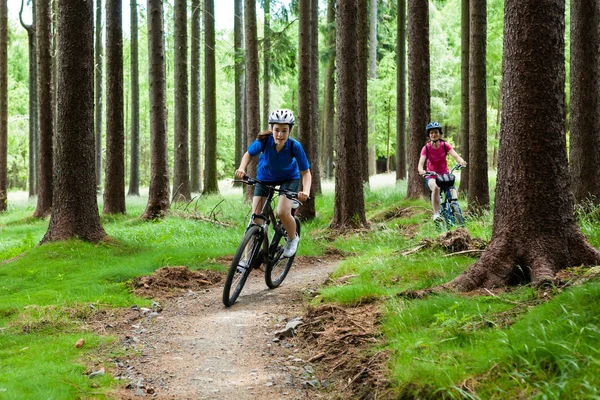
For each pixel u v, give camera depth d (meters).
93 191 10.51
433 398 3.35
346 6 12.43
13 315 6.35
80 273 8.65
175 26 20.64
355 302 5.82
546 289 4.79
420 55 15.14
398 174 22.62
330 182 26.23
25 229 16.55
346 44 12.46
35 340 5.48
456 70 33.00
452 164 29.75
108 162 17.44
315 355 4.80
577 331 3.46
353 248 10.41
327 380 4.32
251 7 17.36
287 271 7.83
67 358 4.86
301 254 10.01
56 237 10.16
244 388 4.21
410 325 4.69
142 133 50.00
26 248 11.62
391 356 4.14
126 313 6.48
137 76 27.34
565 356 3.17
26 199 31.34
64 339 5.42
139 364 4.75
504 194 5.70
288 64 20.88
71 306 6.58
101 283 7.86
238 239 11.43
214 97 23.17
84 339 5.38
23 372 4.40
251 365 4.69
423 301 5.05
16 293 7.48
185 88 20.86
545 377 3.12
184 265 9.09
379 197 18.00
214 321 6.02
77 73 10.27
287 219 7.04
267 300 6.87
